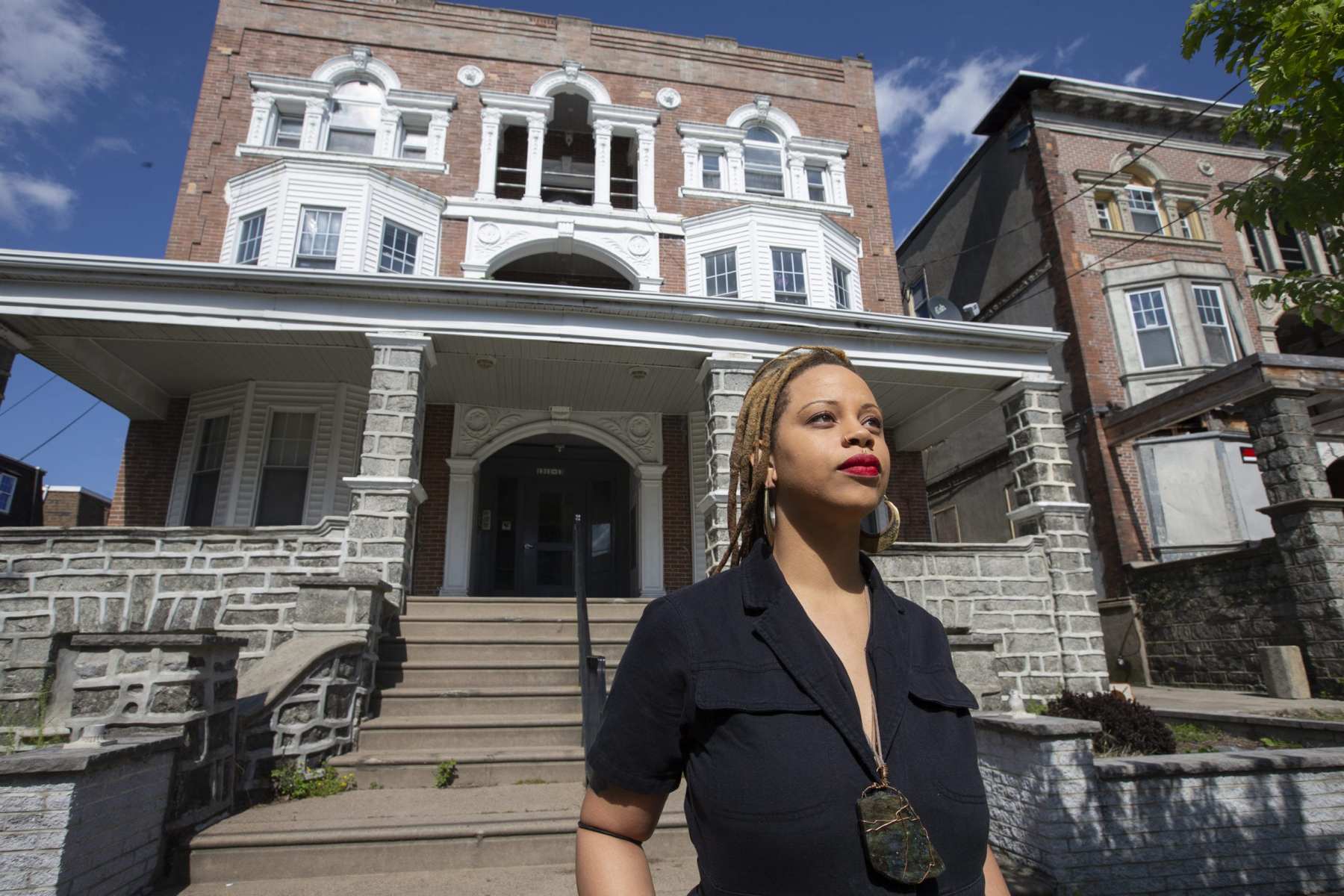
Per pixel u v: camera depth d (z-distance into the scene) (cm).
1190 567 1182
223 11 1295
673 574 1161
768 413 130
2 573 718
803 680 104
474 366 1009
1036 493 940
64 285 783
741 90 1477
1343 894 392
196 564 734
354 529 747
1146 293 1498
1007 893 124
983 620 847
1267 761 408
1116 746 518
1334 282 440
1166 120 1661
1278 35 359
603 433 1199
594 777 111
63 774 298
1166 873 383
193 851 376
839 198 1438
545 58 1396
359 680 558
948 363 967
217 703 422
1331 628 941
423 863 394
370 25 1345
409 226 1184
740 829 96
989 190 1780
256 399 1058
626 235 1286
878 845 93
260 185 1152
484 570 1236
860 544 144
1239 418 1377
